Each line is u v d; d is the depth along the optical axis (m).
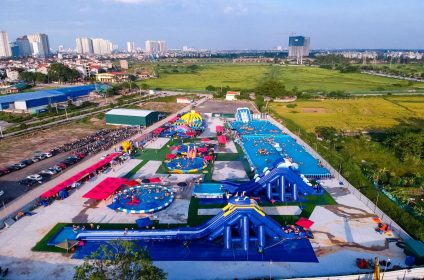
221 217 55.94
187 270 49.50
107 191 71.00
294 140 116.56
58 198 71.94
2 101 171.12
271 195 71.44
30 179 79.81
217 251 54.38
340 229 60.50
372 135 125.19
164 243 56.50
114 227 61.16
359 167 89.94
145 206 67.56
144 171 89.06
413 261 50.50
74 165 92.44
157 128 134.12
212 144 112.94
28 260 51.56
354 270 49.28
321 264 50.75
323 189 77.12
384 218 63.50
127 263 37.12
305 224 60.50
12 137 121.56
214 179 83.81
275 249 54.72
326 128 129.75
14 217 63.09
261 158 95.62
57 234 58.25
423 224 59.72
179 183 79.00
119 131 130.00
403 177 84.88
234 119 154.25
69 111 167.88
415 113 161.38
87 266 37.66
